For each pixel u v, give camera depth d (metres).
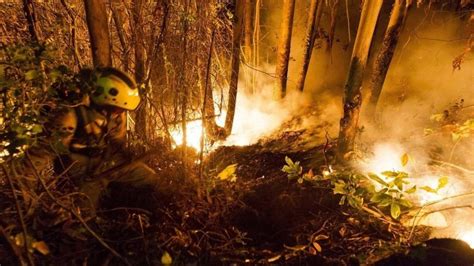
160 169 4.07
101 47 3.76
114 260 2.80
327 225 3.50
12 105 2.54
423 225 3.45
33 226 2.62
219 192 4.02
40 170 2.79
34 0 4.10
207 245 3.18
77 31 4.41
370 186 3.38
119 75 3.00
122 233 3.14
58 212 2.78
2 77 2.44
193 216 3.60
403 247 3.12
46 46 2.59
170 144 4.25
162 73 4.46
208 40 4.73
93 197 3.25
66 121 2.83
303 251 3.16
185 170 3.96
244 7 5.21
